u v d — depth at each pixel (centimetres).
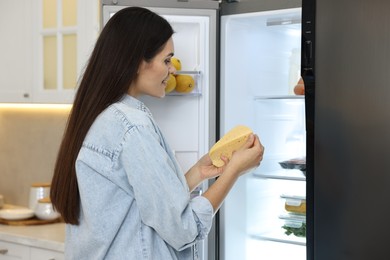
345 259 127
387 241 120
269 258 266
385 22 119
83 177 154
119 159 152
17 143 366
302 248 266
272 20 244
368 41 122
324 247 130
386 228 120
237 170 165
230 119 244
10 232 293
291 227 250
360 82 123
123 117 153
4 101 331
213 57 240
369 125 122
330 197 129
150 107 251
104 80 157
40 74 313
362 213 124
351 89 125
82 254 161
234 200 247
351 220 126
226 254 244
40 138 353
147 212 152
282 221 272
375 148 122
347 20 125
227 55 242
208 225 158
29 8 314
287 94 275
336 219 128
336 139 127
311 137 131
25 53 318
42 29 310
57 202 161
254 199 259
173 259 161
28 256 284
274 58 268
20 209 327
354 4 123
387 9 119
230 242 246
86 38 287
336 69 127
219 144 175
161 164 151
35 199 328
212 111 242
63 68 303
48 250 274
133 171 150
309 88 131
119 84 157
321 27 129
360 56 123
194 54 249
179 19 238
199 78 242
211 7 239
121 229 156
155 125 161
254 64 256
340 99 126
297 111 272
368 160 123
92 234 155
